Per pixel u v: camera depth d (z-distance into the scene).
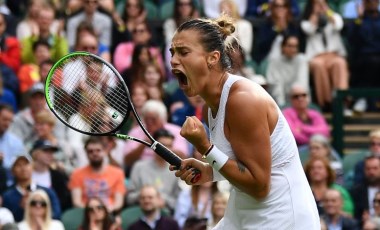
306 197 12.90
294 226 12.79
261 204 12.79
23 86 28.61
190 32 12.45
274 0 31.08
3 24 29.41
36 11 30.25
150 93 27.61
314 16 31.22
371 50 31.11
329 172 23.97
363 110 30.31
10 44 29.11
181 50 12.45
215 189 23.22
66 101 15.87
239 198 12.94
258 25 31.84
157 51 30.14
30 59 29.11
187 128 12.34
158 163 24.45
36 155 23.72
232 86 12.50
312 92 30.66
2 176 23.36
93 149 23.89
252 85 12.52
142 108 26.31
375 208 23.44
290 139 12.81
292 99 27.80
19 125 26.02
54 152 24.16
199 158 24.27
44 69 28.06
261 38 31.14
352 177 25.95
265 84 27.91
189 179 13.07
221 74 12.59
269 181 12.50
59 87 15.90
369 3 31.17
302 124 27.70
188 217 22.48
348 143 30.16
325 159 24.11
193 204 23.25
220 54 12.52
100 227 22.19
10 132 25.83
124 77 28.27
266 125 12.39
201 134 12.35
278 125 12.64
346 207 24.41
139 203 23.66
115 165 25.12
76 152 25.25
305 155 26.67
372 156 24.75
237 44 12.81
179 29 12.55
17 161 22.69
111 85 15.89
